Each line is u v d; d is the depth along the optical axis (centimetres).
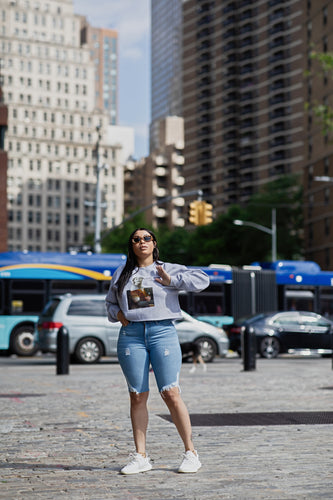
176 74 19375
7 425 856
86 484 531
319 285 3103
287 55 11650
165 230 9512
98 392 1284
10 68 15312
